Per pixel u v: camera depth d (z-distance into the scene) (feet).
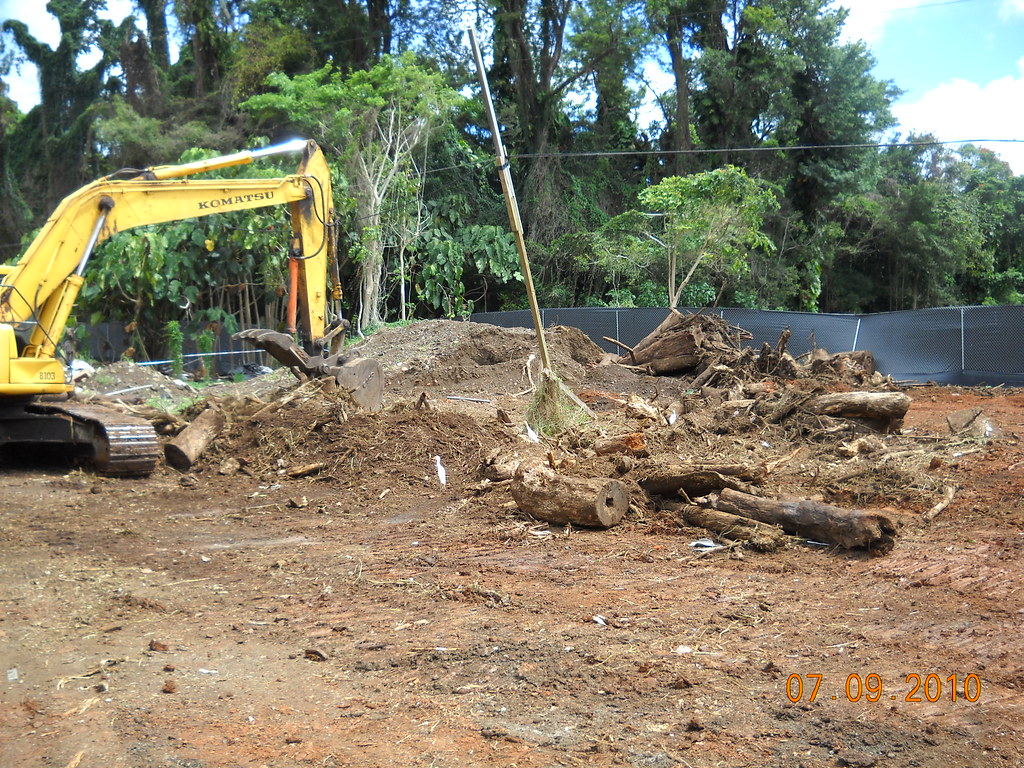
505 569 20.76
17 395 34.35
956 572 19.65
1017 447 32.73
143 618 17.62
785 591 18.66
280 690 13.92
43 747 11.94
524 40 125.39
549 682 13.94
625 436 31.07
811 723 12.35
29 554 22.68
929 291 134.31
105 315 82.89
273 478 33.06
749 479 24.93
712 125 132.05
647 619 16.89
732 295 114.93
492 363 67.05
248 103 100.22
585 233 115.24
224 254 84.99
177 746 11.97
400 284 107.14
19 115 163.22
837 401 36.55
